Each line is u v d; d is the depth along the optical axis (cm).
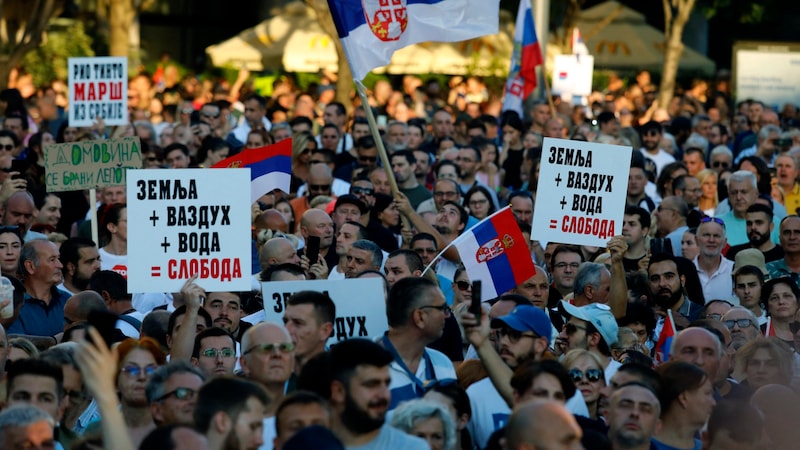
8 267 1246
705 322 1041
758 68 3278
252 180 1400
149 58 4597
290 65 3550
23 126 2155
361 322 943
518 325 873
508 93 2319
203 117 2205
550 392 773
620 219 1233
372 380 712
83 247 1254
